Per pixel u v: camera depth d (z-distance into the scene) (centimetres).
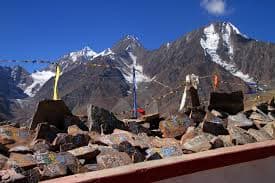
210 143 1106
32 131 1205
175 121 1316
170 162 573
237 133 1213
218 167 632
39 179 865
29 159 951
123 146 1058
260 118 1470
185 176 586
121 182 510
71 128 1215
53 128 1195
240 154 668
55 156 953
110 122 1302
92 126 1270
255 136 1270
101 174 503
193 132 1201
